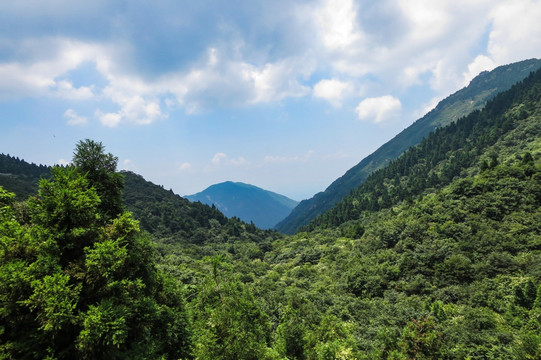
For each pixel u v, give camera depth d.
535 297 31.88
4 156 154.88
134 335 13.16
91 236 13.16
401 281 45.66
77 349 10.37
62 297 10.16
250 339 15.57
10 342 9.83
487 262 40.59
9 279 9.89
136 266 14.60
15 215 15.18
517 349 22.97
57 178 13.13
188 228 124.31
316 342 26.64
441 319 33.62
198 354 14.40
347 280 52.75
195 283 44.22
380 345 29.09
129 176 164.12
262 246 113.06
